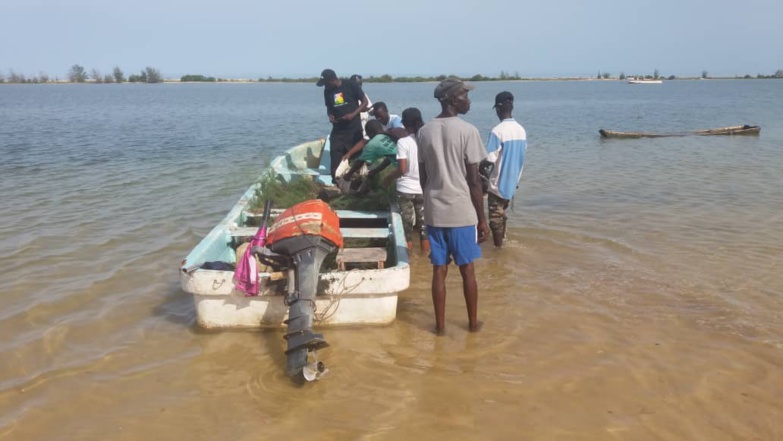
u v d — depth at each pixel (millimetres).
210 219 9109
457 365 4555
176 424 3848
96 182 12109
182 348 4883
